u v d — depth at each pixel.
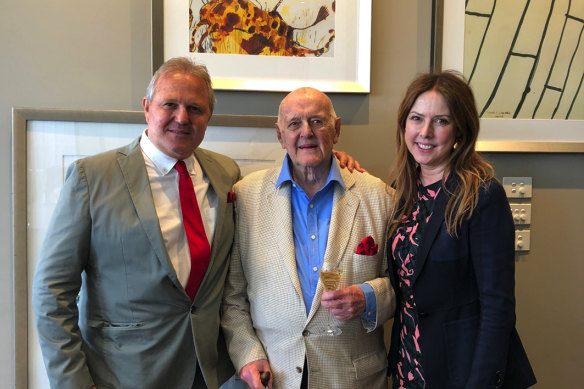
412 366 1.23
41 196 1.47
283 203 1.33
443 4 1.57
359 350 1.28
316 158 1.27
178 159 1.24
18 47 1.46
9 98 1.47
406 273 1.24
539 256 1.67
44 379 1.48
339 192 1.34
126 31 1.50
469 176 1.14
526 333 1.68
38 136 1.46
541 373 1.69
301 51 1.56
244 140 1.54
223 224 1.29
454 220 1.13
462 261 1.14
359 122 1.60
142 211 1.16
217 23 1.52
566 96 1.63
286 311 1.25
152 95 1.18
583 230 1.67
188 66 1.20
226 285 1.37
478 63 1.60
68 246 1.13
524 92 1.62
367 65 1.56
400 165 1.29
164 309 1.18
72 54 1.48
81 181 1.15
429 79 1.19
